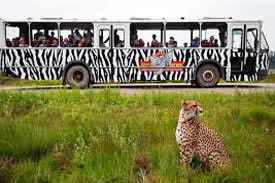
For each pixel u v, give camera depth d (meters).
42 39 21.08
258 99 12.78
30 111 11.01
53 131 7.38
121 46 21.22
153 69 21.33
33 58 21.09
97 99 12.92
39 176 5.16
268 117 9.34
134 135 7.31
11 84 24.80
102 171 5.53
